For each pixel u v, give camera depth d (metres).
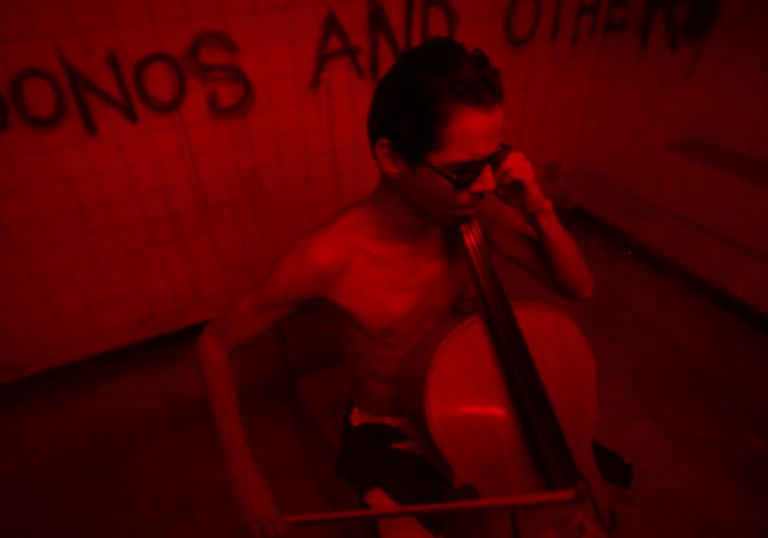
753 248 2.18
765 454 1.67
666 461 1.65
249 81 1.80
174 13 1.59
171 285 2.12
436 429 1.00
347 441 1.19
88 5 1.48
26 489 1.68
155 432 1.87
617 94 2.62
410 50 0.80
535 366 1.11
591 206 2.97
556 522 1.48
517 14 2.15
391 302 1.01
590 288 1.23
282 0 1.70
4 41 1.43
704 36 2.26
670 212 2.53
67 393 2.04
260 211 2.11
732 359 2.04
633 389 1.91
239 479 1.01
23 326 1.92
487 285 1.05
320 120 2.01
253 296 1.00
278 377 2.04
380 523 1.06
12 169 1.62
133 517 1.59
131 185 1.82
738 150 2.33
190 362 2.17
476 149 0.76
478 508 0.97
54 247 1.82
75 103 1.60
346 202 2.28
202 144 1.86
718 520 1.49
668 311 2.30
